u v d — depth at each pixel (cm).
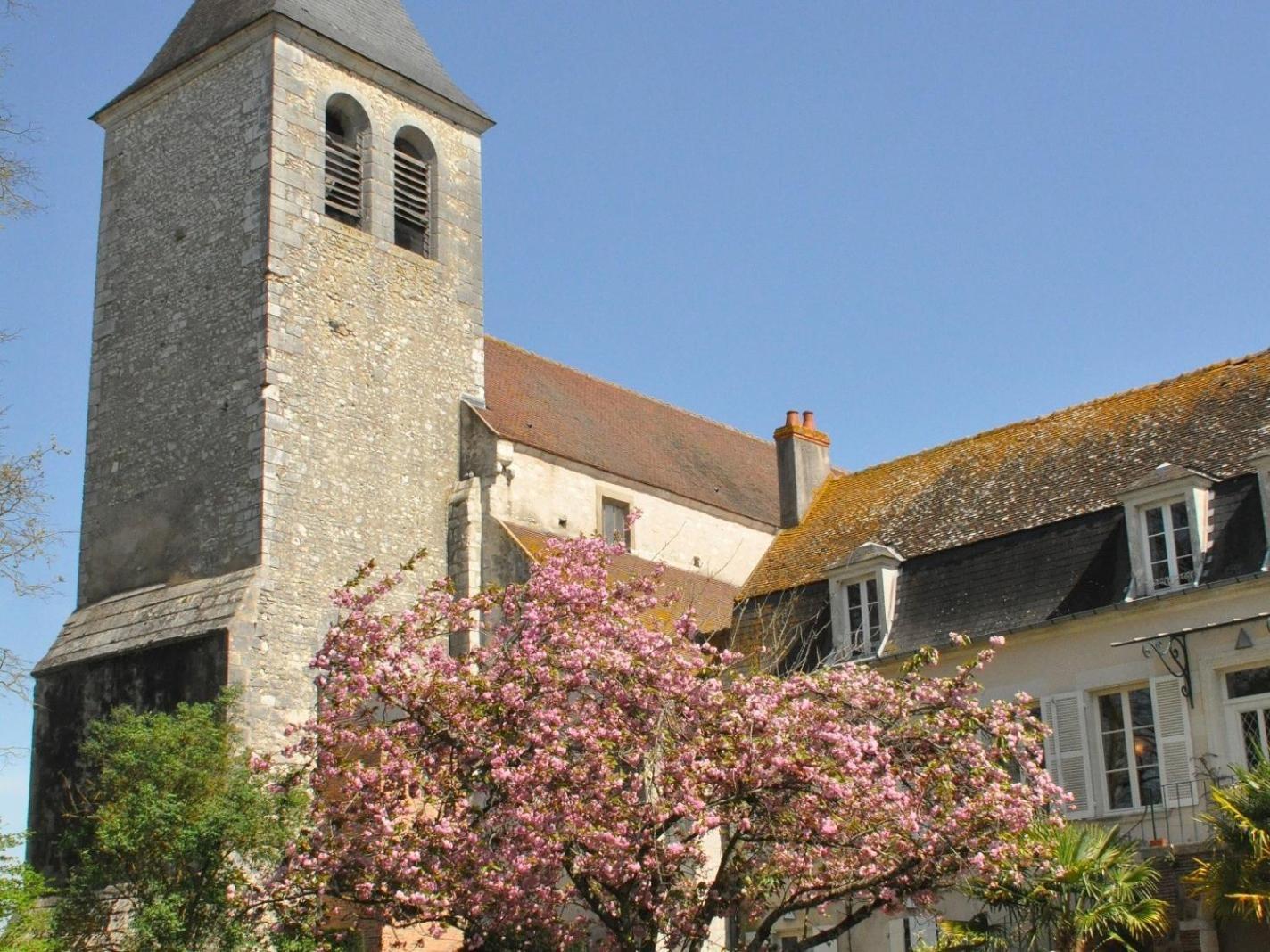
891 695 1520
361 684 1537
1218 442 1914
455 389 2956
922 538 2142
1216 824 1507
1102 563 1886
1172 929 1639
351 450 2725
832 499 2434
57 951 1900
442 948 2152
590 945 1611
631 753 1475
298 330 2692
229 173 2789
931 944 1836
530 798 1443
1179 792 1733
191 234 2822
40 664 2689
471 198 3112
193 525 2653
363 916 1596
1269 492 1736
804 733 1443
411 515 2798
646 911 1478
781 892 1612
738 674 1712
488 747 1499
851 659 2062
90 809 2306
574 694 1567
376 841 1490
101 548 2797
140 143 2973
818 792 1404
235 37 2822
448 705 1528
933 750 1488
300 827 1858
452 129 3114
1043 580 1930
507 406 3053
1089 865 1509
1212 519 1797
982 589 1991
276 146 2738
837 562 2148
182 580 2636
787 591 2242
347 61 2903
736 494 3428
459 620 1659
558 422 3130
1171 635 1769
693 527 3253
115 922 2170
